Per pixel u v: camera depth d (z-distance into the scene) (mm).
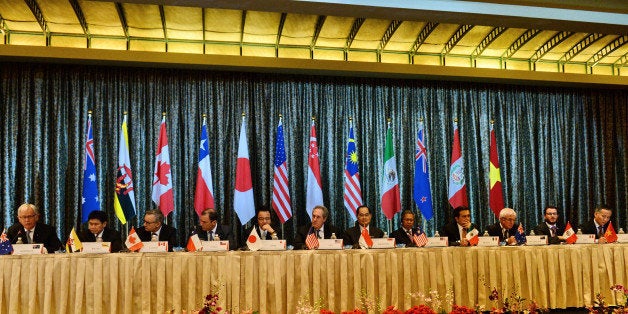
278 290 4871
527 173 8617
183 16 7234
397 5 6305
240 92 7891
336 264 4996
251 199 7512
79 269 4676
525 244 5621
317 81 8148
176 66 7543
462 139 8445
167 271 4789
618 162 8836
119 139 7535
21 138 7301
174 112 7668
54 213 7258
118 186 7160
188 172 7645
